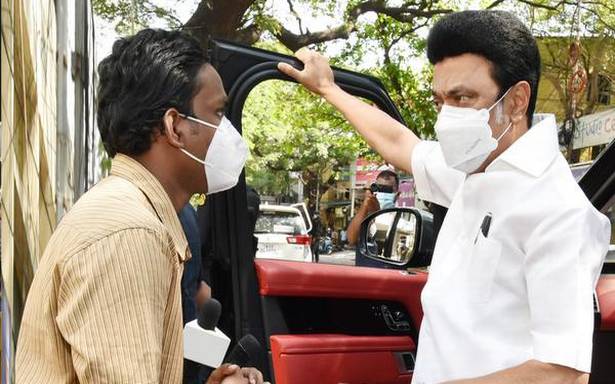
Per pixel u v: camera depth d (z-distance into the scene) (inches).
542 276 51.5
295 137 472.7
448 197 73.1
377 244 107.0
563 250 50.9
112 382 39.8
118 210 43.4
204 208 92.4
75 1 107.5
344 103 85.3
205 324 51.4
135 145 47.9
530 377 51.0
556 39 390.3
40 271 44.7
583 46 378.3
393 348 92.3
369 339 90.6
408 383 92.4
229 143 51.0
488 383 51.8
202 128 49.6
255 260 88.2
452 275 58.4
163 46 48.7
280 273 86.8
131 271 41.5
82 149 109.7
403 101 396.2
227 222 84.2
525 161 54.6
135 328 40.8
